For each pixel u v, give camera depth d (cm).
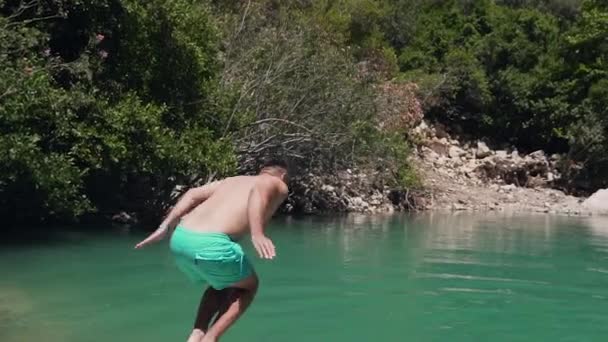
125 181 1419
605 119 2989
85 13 1278
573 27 3441
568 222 1897
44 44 1223
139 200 1462
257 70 1656
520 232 1598
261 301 813
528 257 1206
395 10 3431
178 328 676
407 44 3450
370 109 1900
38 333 645
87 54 1258
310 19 1970
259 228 504
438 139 3091
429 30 3472
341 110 1777
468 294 888
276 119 1605
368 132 1888
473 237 1471
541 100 3234
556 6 3922
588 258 1211
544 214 2178
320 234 1425
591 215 2219
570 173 2916
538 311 808
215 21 1555
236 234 522
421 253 1207
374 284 927
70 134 1173
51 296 793
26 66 1102
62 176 1113
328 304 806
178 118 1350
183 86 1354
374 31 2739
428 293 881
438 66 3312
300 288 886
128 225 1388
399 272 1019
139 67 1322
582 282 986
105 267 965
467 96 3275
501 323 749
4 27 1102
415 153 2778
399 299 843
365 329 707
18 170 1068
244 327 701
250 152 1641
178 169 1307
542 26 3459
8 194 1179
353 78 1861
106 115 1196
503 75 3297
